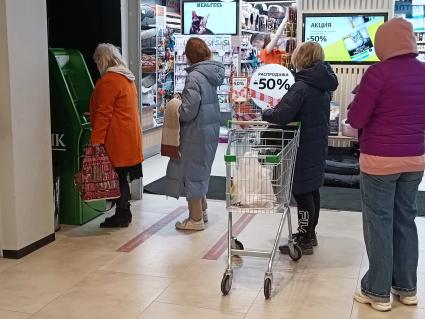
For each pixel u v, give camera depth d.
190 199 4.71
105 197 4.52
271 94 6.15
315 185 3.99
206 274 3.80
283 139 3.82
